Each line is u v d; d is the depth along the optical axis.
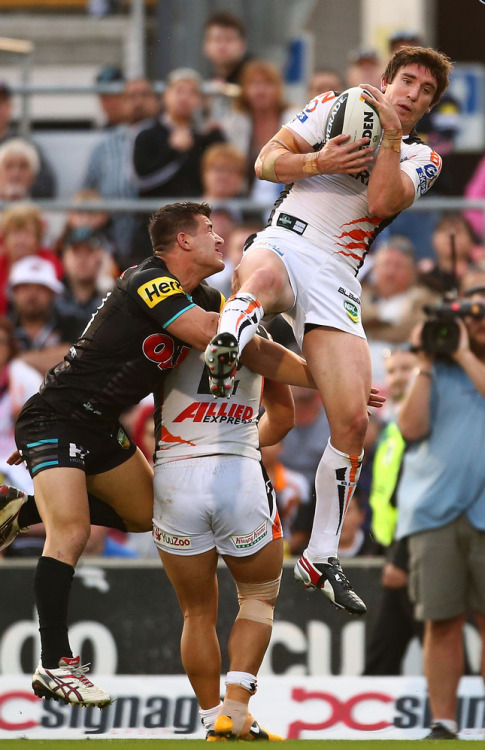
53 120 37.56
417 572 21.77
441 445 21.91
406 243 29.70
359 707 21.97
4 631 22.88
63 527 16.41
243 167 31.61
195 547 17.22
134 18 39.97
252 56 38.62
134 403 17.20
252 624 17.53
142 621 22.91
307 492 26.05
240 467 17.12
